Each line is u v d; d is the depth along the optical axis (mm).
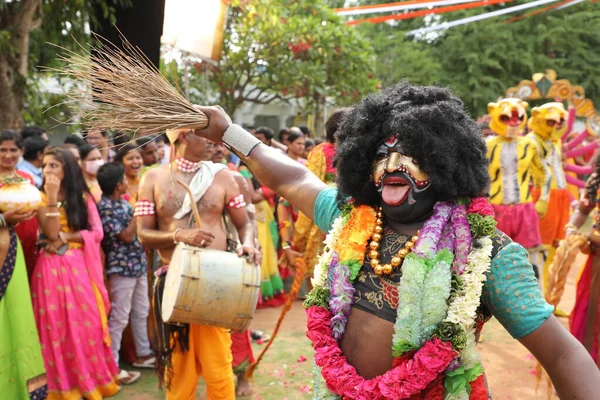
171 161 3637
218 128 2301
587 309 3908
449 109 1725
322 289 1851
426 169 1695
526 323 1599
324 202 2102
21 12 6816
